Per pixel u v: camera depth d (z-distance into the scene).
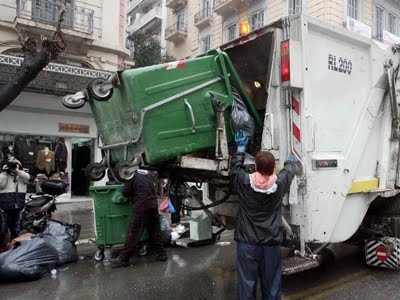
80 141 13.84
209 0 23.48
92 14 14.48
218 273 5.14
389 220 5.08
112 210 5.77
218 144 3.86
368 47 4.60
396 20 19.48
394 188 4.96
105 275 5.11
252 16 20.06
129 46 24.44
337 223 4.24
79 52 14.34
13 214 6.91
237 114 3.97
